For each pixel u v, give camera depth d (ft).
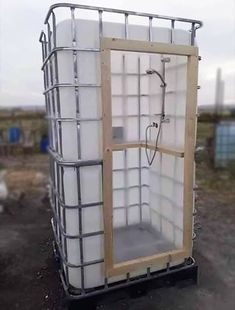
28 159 31.94
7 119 36.04
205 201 18.43
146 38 8.52
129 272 8.94
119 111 11.45
